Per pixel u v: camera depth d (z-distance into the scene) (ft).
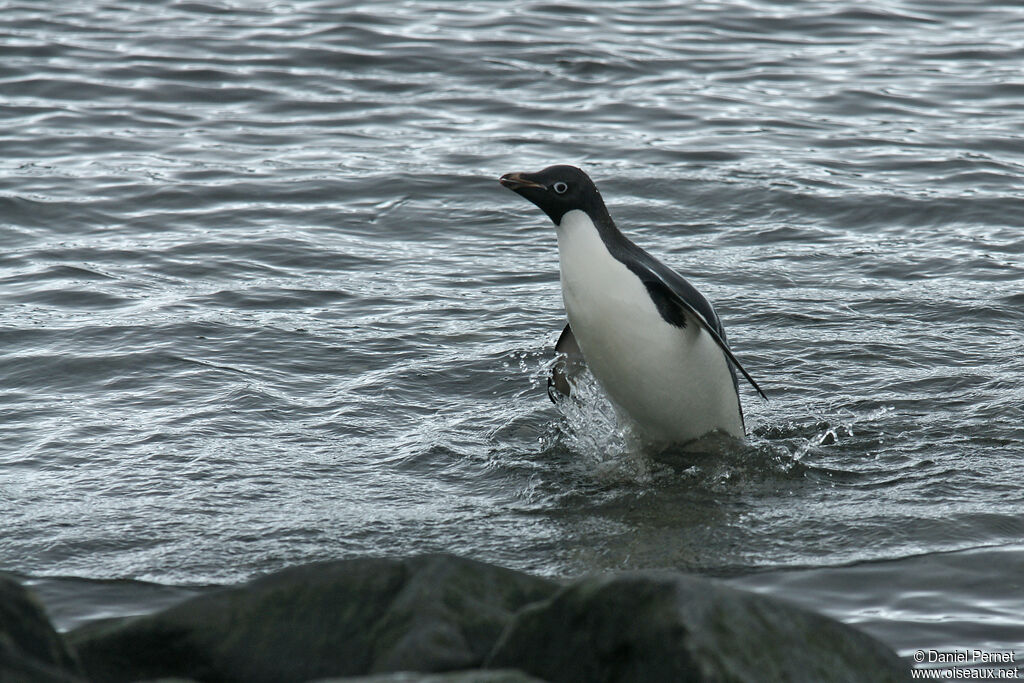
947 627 25.11
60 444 36.65
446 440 37.76
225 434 37.65
